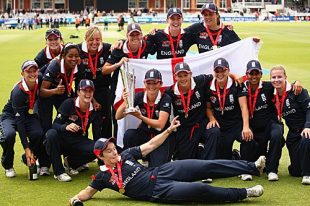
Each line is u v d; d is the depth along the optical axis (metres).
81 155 8.99
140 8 104.31
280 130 8.61
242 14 97.00
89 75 9.89
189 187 7.25
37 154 9.09
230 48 9.95
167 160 8.46
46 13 98.69
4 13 94.75
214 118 8.95
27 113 8.99
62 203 7.57
